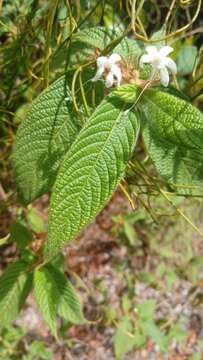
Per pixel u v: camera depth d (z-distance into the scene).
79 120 0.24
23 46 0.30
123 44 0.24
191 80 0.31
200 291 0.62
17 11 0.32
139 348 0.56
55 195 0.20
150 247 0.59
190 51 0.33
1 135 0.37
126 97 0.21
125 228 0.53
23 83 0.33
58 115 0.24
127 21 0.32
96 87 0.24
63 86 0.24
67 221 0.20
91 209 0.20
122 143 0.21
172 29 0.33
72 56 0.26
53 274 0.32
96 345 0.58
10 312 0.32
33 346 0.51
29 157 0.24
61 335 0.52
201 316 0.64
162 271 0.59
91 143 0.20
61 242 0.20
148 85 0.22
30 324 0.55
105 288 0.57
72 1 0.30
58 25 0.30
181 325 0.62
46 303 0.31
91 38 0.24
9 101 0.33
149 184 0.30
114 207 0.56
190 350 0.62
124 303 0.55
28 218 0.39
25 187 0.25
